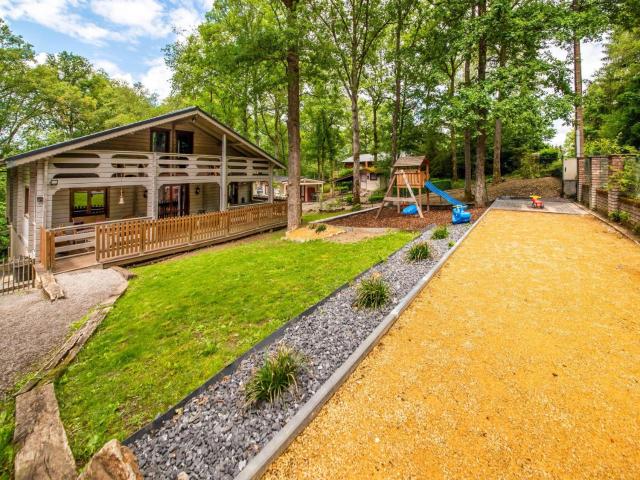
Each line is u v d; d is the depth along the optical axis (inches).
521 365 143.8
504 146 1195.3
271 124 1644.9
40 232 426.0
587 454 100.3
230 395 141.1
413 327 181.0
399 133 1057.5
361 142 1859.0
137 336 214.1
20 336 232.7
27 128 1127.0
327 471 99.7
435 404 123.7
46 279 351.9
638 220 363.6
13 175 622.8
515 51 625.9
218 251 475.5
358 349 156.4
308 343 174.7
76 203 589.6
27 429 139.4
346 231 516.7
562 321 179.3
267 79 781.9
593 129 998.4
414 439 109.0
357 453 105.2
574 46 686.5
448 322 184.2
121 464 94.3
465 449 104.2
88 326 233.5
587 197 619.2
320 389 131.2
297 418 117.3
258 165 722.8
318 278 291.9
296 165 601.9
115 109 1349.7
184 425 126.3
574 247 320.2
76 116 1171.9
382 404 125.6
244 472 98.2
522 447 103.7
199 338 202.7
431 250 323.6
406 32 936.9
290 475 99.3
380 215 681.0
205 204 745.6
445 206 745.6
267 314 225.9
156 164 532.7
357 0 847.7
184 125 633.0
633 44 879.7
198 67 919.7
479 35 572.4
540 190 859.4
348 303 221.6
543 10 548.4
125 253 429.7
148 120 498.0
